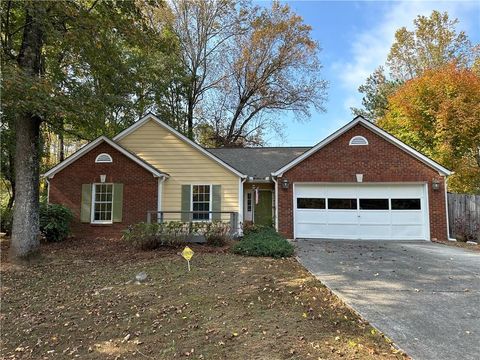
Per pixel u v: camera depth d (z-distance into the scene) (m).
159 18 26.61
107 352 4.82
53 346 5.14
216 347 4.72
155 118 16.09
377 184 15.02
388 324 5.44
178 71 27.06
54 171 15.38
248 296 6.79
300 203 15.27
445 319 5.66
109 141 15.26
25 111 9.78
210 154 15.64
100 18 11.16
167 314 6.04
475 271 8.84
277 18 29.17
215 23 29.11
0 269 9.49
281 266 9.27
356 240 14.61
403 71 30.66
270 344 4.72
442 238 14.38
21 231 10.29
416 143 21.09
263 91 30.14
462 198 15.12
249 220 16.80
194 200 15.66
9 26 11.20
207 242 12.40
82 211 15.13
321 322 5.52
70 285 8.04
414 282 7.84
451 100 19.00
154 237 11.89
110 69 12.97
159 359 4.49
